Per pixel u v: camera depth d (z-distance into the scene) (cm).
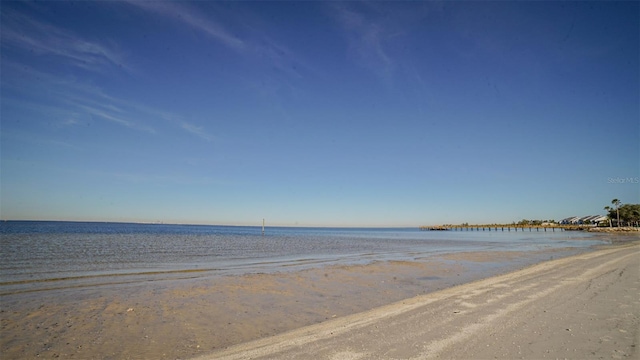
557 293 1202
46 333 883
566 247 4216
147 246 3772
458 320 884
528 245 4809
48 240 4266
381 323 884
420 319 908
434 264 2423
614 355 635
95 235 6003
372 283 1659
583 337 735
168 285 1521
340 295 1388
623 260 2253
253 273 1903
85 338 853
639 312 938
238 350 738
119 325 958
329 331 830
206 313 1095
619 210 12212
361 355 660
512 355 642
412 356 648
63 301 1202
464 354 651
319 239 6781
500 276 1695
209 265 2273
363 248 4172
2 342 815
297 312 1127
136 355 752
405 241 6253
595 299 1098
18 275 1734
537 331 778
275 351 705
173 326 959
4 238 4409
